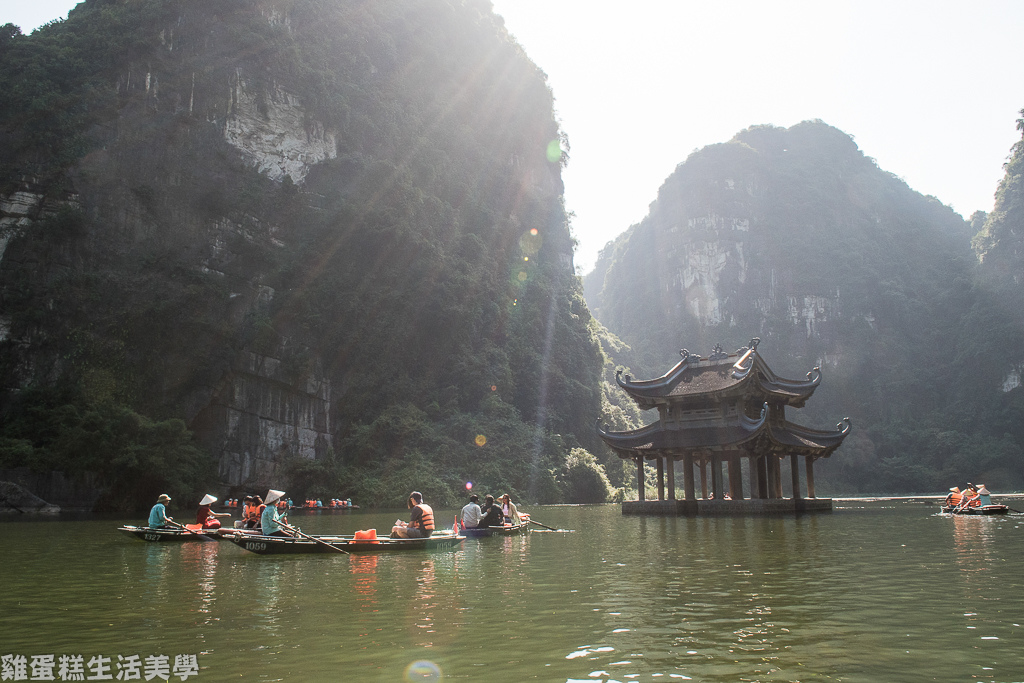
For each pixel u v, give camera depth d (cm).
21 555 1805
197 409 5844
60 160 5981
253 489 5953
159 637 848
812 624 863
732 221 17712
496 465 6078
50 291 5634
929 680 640
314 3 7794
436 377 7200
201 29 6994
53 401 5372
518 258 8869
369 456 6131
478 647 778
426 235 7412
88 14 6962
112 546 2050
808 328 16250
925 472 12269
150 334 5825
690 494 3203
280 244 6775
